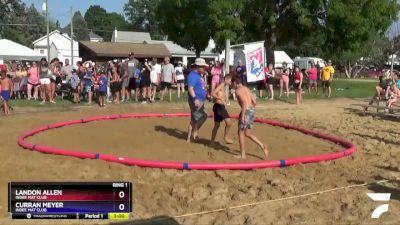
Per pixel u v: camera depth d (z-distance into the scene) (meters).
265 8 32.06
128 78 20.17
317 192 7.62
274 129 13.77
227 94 20.42
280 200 7.18
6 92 16.08
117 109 17.75
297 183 8.12
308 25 31.42
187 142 11.16
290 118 16.80
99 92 18.66
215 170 8.67
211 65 24.86
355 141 12.43
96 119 14.45
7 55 39.34
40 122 14.18
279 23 33.28
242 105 9.55
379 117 17.80
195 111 11.04
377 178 8.60
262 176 8.50
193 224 6.19
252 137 9.81
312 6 31.58
